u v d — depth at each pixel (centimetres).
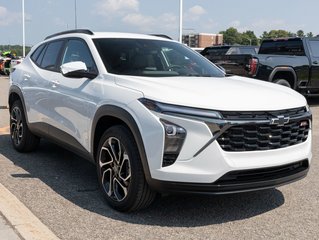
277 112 425
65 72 507
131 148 427
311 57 1309
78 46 564
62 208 464
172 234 407
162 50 563
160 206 474
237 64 1230
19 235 388
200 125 395
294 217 455
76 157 680
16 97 712
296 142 452
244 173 411
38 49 685
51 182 554
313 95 1358
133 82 455
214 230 418
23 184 543
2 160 654
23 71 688
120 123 462
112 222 430
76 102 519
